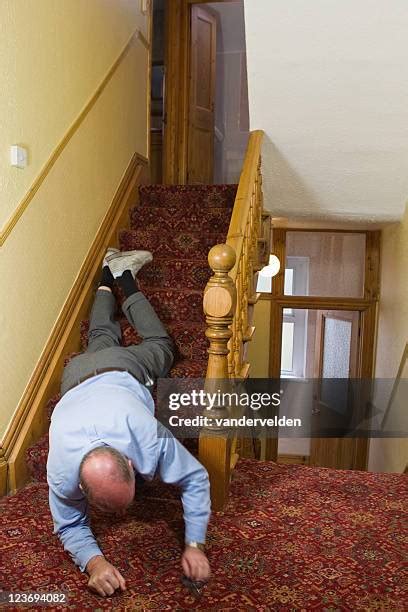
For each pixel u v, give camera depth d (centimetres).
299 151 339
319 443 625
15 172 223
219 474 198
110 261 281
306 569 163
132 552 172
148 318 255
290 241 573
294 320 732
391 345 463
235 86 612
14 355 227
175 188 374
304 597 150
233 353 219
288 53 273
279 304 550
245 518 195
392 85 283
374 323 527
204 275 307
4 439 218
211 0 500
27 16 229
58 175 264
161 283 314
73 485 150
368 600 149
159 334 249
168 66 510
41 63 243
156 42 560
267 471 241
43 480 225
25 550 172
